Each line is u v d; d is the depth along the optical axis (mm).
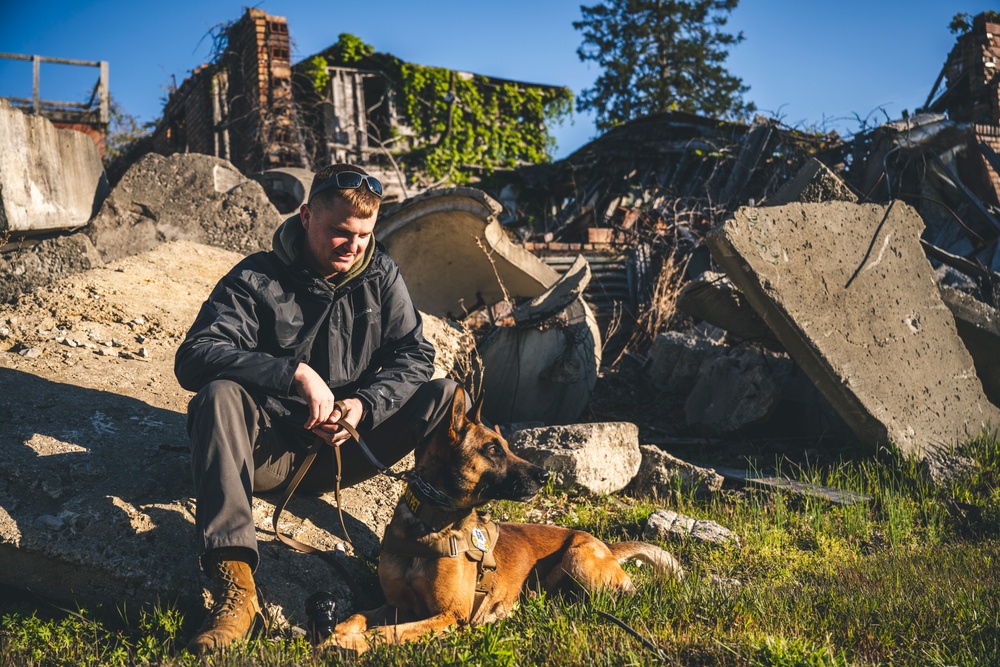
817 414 7727
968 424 7098
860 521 5582
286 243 3641
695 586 3855
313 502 4148
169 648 3006
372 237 3816
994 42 15148
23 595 3434
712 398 8109
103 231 8094
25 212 7539
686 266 12203
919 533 5570
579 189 20062
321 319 3656
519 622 3410
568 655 2906
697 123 17953
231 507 3082
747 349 8711
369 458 3463
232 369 3287
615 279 12898
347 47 20172
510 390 7547
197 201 8297
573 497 5734
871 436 6738
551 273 9852
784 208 7109
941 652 3104
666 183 18312
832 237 7211
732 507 5961
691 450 7637
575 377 7602
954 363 7367
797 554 4957
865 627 3391
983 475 6492
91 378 4625
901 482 6402
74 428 4008
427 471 3502
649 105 35688
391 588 3490
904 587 3996
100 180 9195
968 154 12664
